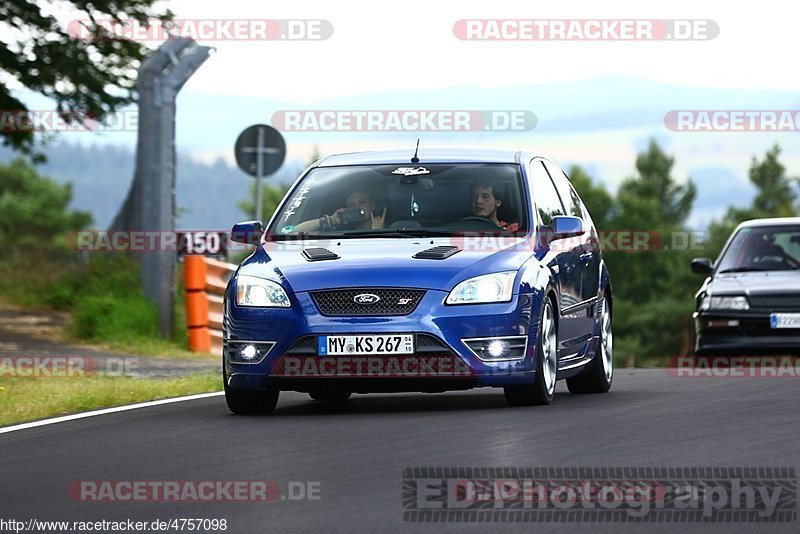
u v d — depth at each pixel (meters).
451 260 32.41
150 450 26.75
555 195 37.81
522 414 31.06
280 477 22.89
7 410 33.91
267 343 32.12
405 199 34.81
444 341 31.53
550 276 33.62
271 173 56.75
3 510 20.64
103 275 69.31
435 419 30.42
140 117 59.84
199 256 58.19
